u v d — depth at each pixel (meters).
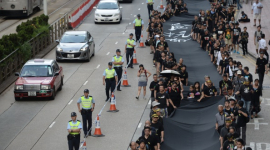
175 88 63.94
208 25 113.56
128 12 151.88
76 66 95.50
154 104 55.06
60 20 123.31
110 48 109.81
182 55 91.62
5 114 69.94
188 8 132.25
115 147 58.16
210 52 87.94
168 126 56.75
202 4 136.75
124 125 65.25
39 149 58.12
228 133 48.06
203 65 85.31
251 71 90.00
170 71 67.50
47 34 110.06
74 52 96.75
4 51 85.62
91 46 100.94
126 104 73.69
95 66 95.56
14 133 63.16
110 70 73.50
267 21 130.25
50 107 72.69
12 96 78.00
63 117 68.69
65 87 82.44
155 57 84.44
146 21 139.12
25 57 94.06
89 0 150.62
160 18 115.00
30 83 74.50
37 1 153.38
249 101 65.00
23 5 139.62
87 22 137.50
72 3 172.50
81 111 60.94
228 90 63.25
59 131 63.69
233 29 101.50
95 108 71.94
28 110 71.50
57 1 176.62
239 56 100.50
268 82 84.00
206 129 56.31
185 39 103.06
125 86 82.62
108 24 135.25
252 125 65.06
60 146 58.91
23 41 95.69
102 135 61.72
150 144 48.41
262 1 155.50
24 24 106.06
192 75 80.81
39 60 80.06
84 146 54.53
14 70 89.88
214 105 62.34
